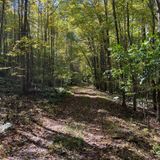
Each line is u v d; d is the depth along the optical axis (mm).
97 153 11336
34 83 29781
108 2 22703
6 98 18641
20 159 9844
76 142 11844
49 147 11078
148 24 20172
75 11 23500
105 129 14688
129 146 12664
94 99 21750
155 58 5648
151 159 11727
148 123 16578
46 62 32656
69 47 38188
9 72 29984
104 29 21484
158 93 17750
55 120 15320
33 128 13156
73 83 38219
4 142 10945
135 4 19047
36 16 31031
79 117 16734
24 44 18438
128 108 20375
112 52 6469
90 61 36000
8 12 30688
